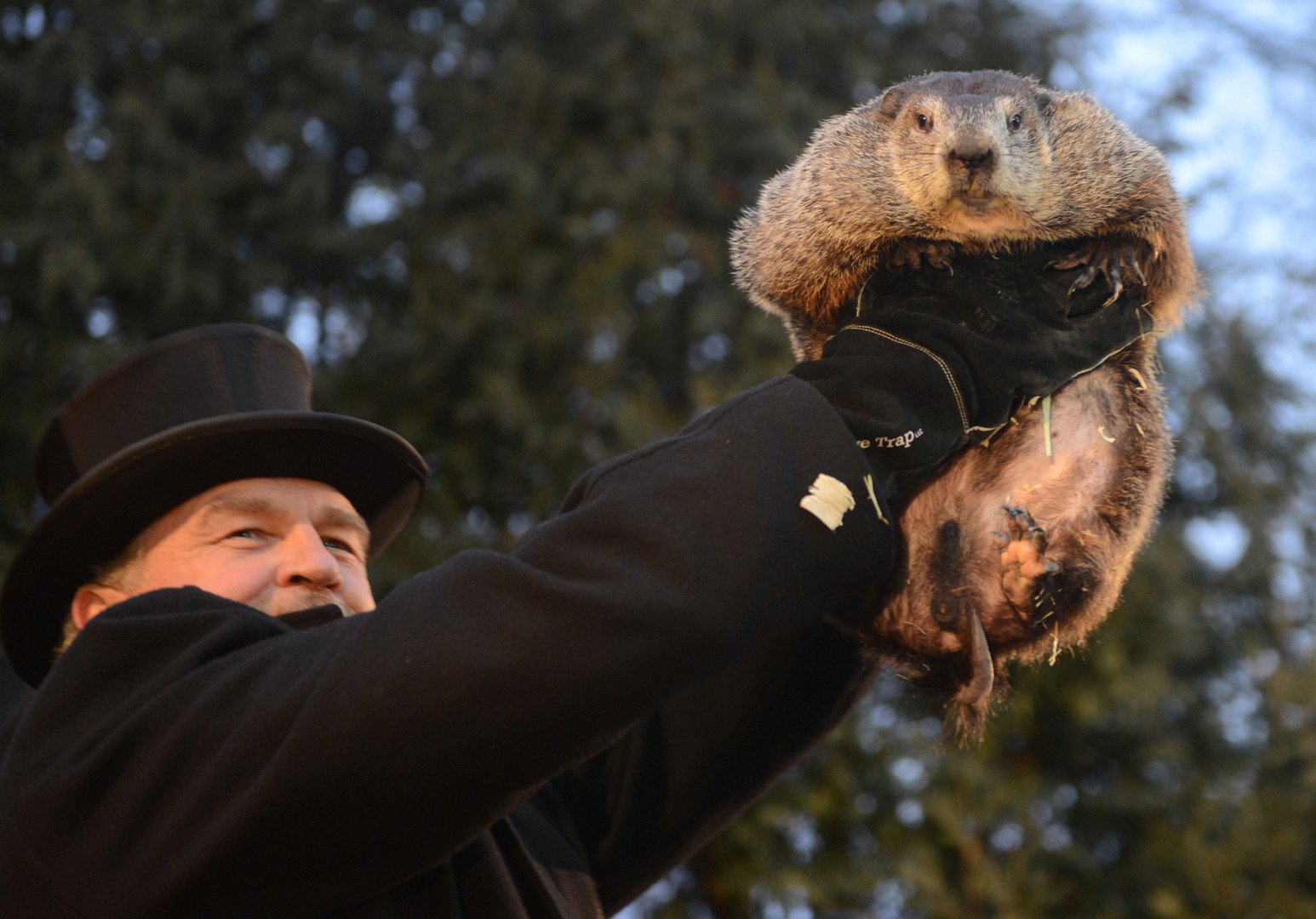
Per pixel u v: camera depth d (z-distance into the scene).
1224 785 8.41
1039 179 2.53
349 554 2.46
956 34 9.38
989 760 7.89
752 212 3.05
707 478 1.79
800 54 9.12
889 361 1.99
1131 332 2.24
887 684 7.19
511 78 8.48
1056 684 7.82
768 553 1.75
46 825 1.82
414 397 7.98
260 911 1.78
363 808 1.71
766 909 7.25
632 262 8.06
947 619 2.27
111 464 2.18
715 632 1.70
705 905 7.66
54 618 2.42
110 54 8.20
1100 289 2.31
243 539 2.31
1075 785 8.34
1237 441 9.26
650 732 2.46
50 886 1.81
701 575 1.72
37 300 7.56
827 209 2.65
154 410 2.36
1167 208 2.60
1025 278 2.27
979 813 7.52
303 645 1.87
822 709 2.43
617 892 2.46
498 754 1.70
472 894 2.02
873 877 7.19
